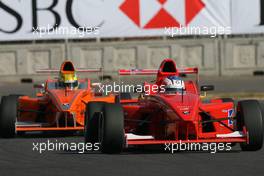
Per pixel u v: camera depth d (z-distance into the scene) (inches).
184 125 1457.9
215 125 1587.1
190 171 1257.4
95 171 1269.7
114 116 1429.6
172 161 1375.5
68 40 4104.3
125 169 1285.7
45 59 4094.5
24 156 1487.5
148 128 1656.0
